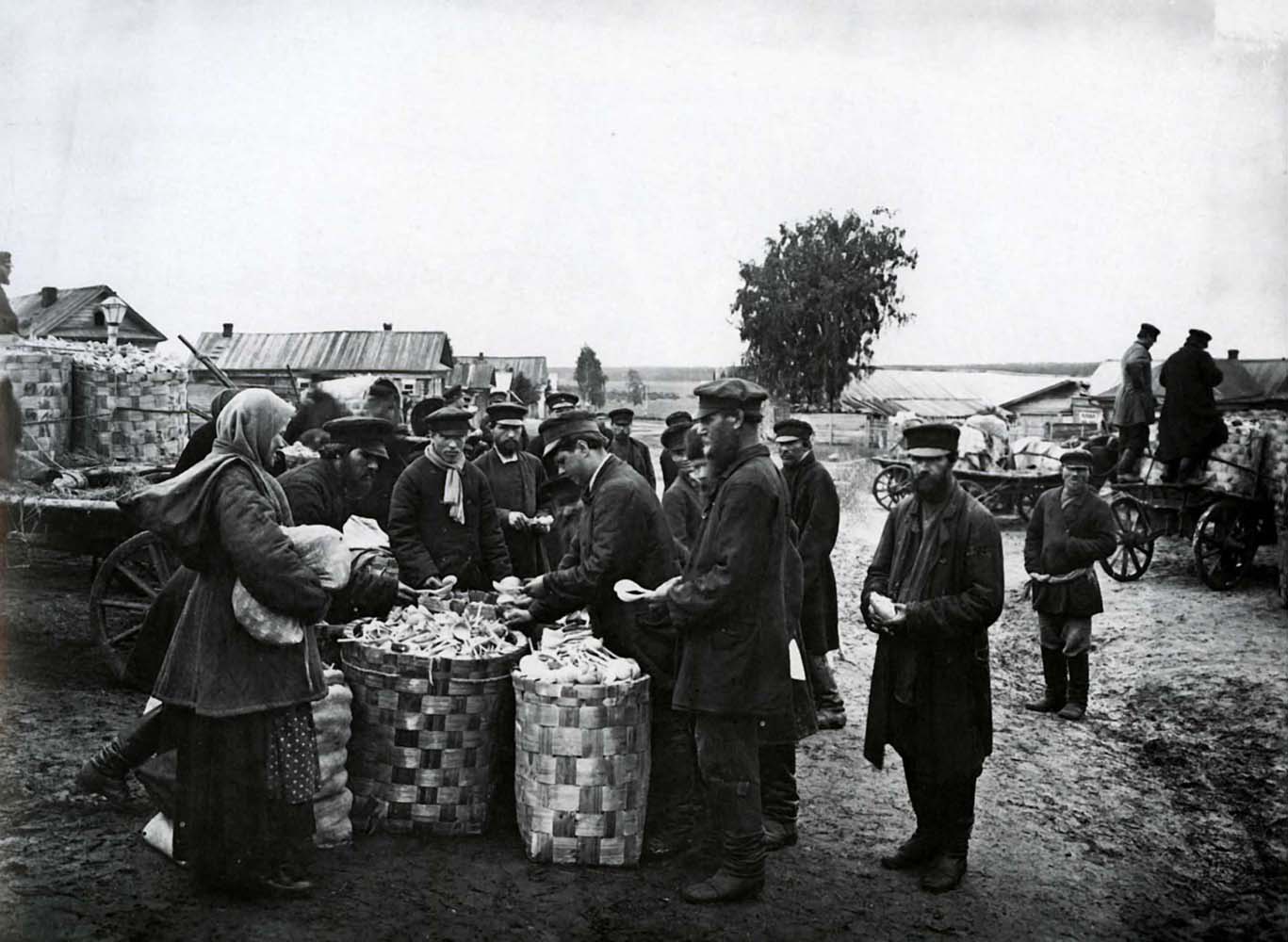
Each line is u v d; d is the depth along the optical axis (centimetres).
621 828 386
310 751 346
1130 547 956
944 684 395
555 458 433
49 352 722
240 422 345
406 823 399
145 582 571
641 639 411
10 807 390
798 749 564
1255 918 387
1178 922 381
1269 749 561
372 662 394
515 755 395
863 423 1667
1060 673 646
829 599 613
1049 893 402
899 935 355
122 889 338
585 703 377
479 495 551
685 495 632
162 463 771
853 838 445
